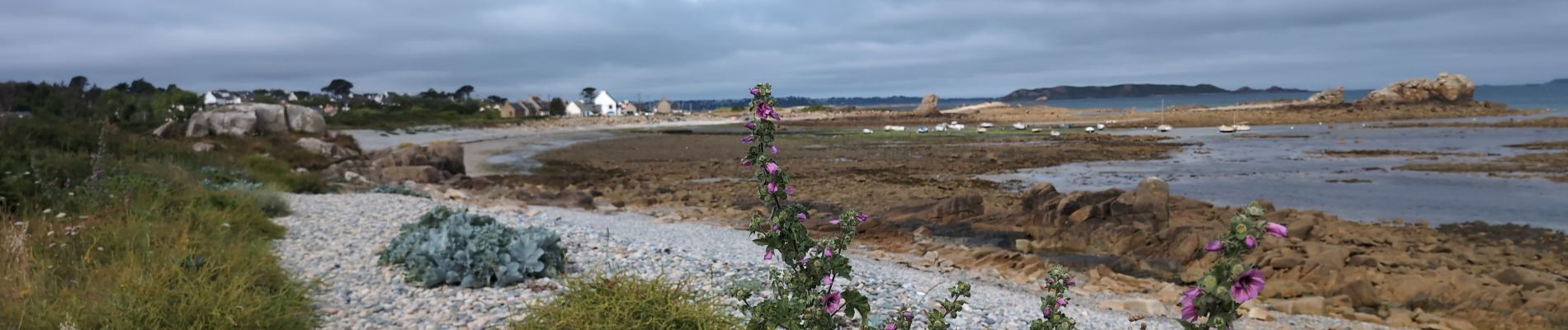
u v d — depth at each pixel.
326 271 7.99
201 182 14.27
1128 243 17.02
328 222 11.62
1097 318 9.23
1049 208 19.91
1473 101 117.38
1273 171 36.94
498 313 6.45
